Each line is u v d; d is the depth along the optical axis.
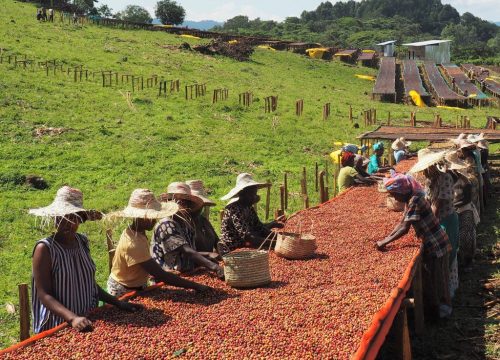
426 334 7.99
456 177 10.52
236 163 21.67
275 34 153.12
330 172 20.98
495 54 115.19
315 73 60.00
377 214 10.39
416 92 50.16
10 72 31.11
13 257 12.02
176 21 110.25
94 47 44.28
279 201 16.72
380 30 181.38
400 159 17.78
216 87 37.84
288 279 6.96
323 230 9.33
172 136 24.48
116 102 29.16
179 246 6.94
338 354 5.01
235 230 7.92
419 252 7.96
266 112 32.50
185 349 5.07
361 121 33.75
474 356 7.33
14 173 17.77
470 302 9.10
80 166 19.73
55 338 5.25
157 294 6.41
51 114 25.27
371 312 5.85
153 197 6.42
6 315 9.41
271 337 5.32
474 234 10.57
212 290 6.47
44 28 49.81
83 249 5.82
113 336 5.29
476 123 36.78
